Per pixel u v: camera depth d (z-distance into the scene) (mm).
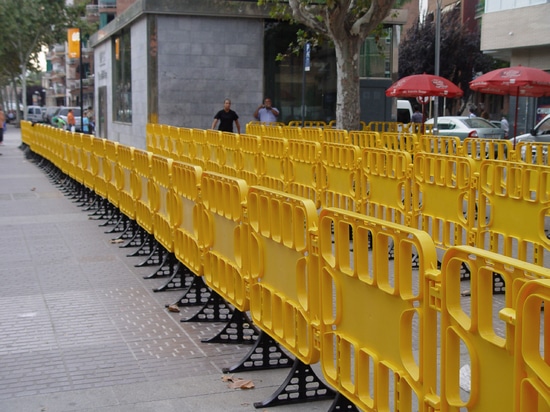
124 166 10789
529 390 2602
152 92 26641
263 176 13797
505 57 29047
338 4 18531
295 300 4746
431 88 21312
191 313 6988
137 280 8312
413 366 3482
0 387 5148
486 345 2910
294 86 27891
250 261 5438
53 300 7477
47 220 12836
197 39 26766
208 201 6441
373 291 3781
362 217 3801
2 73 74562
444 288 3121
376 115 28688
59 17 60906
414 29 45750
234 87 27281
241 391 5059
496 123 32406
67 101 95312
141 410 4742
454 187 8297
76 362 5656
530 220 7109
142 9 26172
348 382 4188
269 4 26797
